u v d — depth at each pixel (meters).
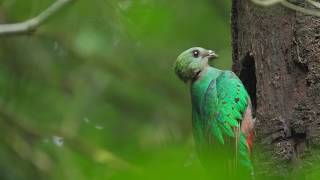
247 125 13.16
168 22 18.52
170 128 19.28
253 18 12.74
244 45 13.02
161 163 9.41
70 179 16.89
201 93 13.84
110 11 18.19
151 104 19.83
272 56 12.37
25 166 17.95
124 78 19.80
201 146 13.55
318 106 11.79
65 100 19.19
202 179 9.24
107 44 18.75
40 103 19.05
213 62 19.02
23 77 19.17
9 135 18.36
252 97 13.71
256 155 12.20
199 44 19.73
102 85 19.48
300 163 11.61
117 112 19.45
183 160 9.70
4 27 10.94
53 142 18.20
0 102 18.62
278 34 12.38
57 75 19.33
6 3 18.25
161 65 20.11
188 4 19.73
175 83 20.20
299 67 12.12
